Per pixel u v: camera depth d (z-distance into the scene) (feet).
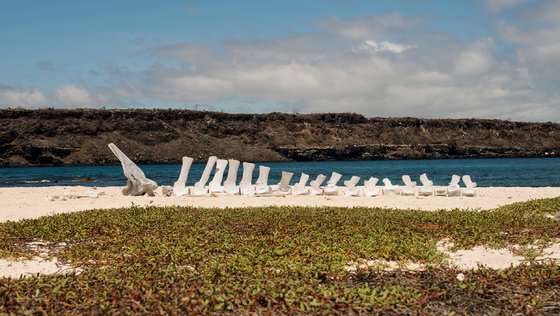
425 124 602.85
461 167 328.49
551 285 28.91
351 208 62.18
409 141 570.05
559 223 49.08
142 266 33.32
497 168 301.84
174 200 76.74
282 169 334.85
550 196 83.25
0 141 407.64
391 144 558.56
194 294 26.76
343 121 572.10
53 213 58.03
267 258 34.58
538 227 46.75
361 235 42.45
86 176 232.94
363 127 572.92
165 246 38.52
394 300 26.03
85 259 36.37
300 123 551.59
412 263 34.91
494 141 599.98
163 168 358.02
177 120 492.95
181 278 29.84
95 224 48.75
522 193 89.30
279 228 46.47
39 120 435.53
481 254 37.73
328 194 83.71
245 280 29.48
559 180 174.81
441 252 37.35
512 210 60.85
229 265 32.63
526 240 41.22
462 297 27.17
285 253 36.58
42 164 406.41
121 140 444.55
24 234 44.93
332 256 35.47
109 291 27.20
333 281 30.17
